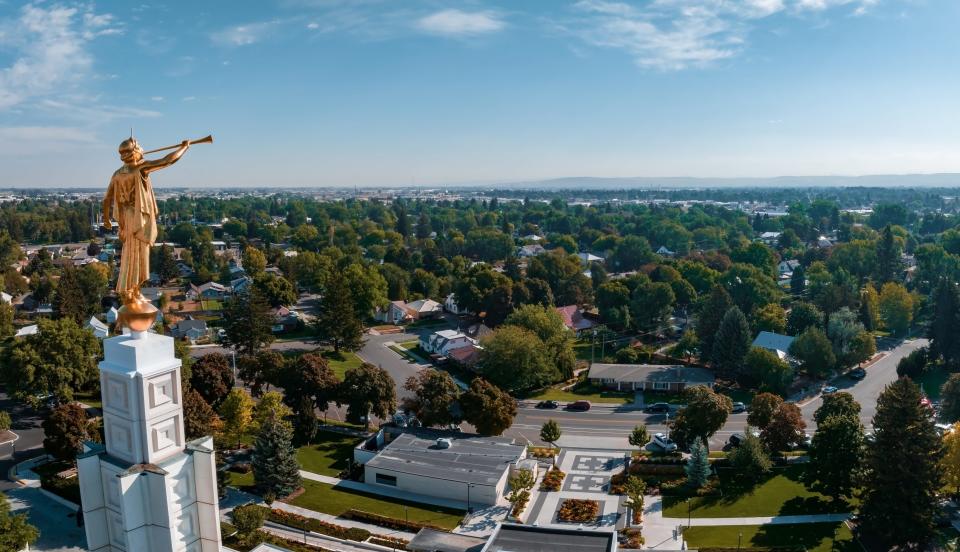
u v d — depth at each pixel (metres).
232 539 57.50
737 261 194.12
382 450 75.81
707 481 70.56
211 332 136.62
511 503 67.31
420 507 66.50
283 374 85.81
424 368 118.81
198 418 70.50
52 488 64.56
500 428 81.06
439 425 86.12
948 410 84.00
